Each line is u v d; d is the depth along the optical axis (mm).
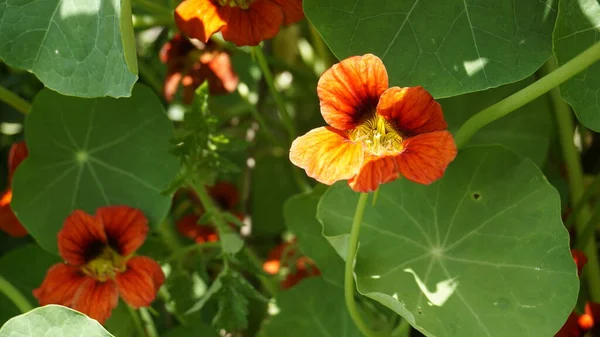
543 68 539
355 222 449
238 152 687
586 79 460
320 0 459
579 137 621
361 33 457
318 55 674
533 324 452
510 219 471
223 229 516
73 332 453
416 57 455
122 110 537
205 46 597
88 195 538
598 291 559
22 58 461
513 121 547
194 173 510
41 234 531
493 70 452
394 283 473
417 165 410
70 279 502
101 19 447
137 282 498
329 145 417
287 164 680
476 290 467
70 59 456
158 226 535
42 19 461
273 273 599
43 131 536
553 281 455
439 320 462
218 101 710
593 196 610
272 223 680
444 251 479
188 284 547
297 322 537
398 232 484
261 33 478
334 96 422
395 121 426
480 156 482
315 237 537
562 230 458
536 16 458
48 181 536
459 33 455
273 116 706
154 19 576
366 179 409
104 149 539
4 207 549
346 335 529
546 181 469
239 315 505
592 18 460
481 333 457
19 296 527
